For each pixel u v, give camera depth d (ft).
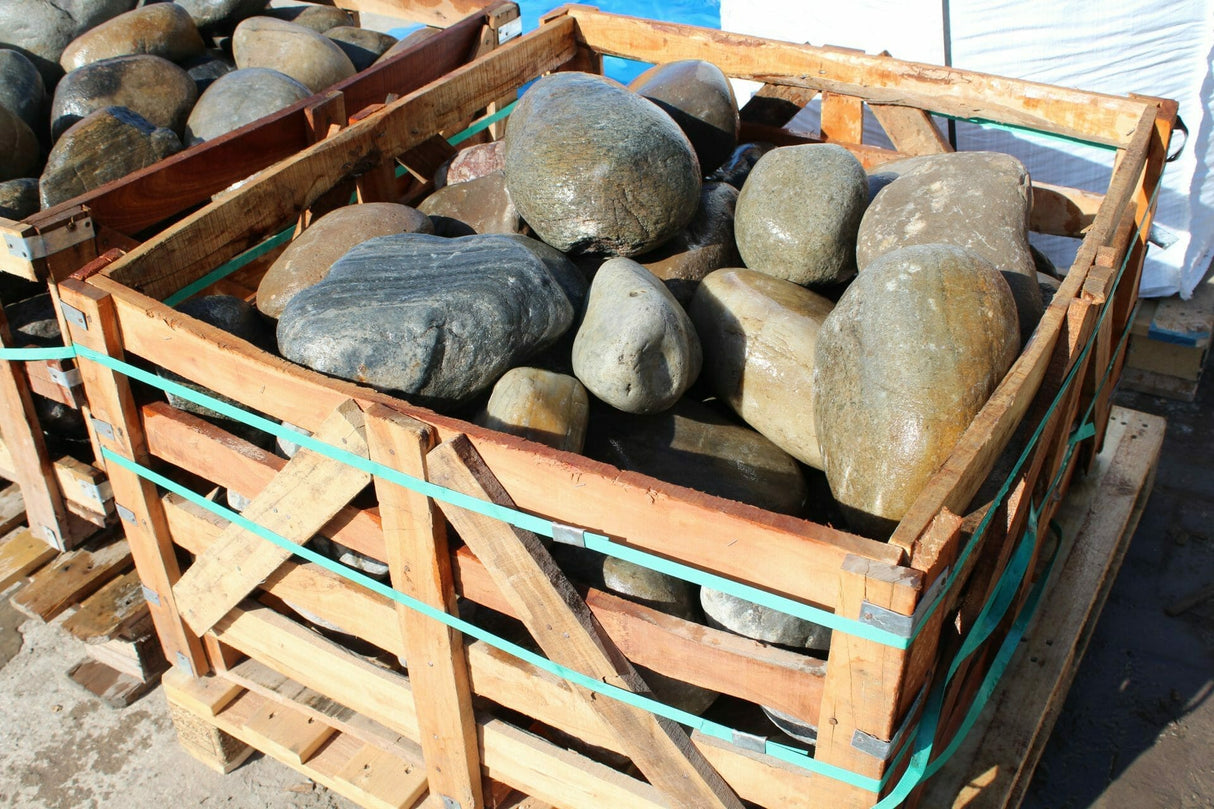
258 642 8.70
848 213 9.17
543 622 6.52
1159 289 15.39
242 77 13.73
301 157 10.05
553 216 9.02
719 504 5.51
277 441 8.46
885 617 5.08
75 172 11.03
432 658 7.24
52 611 10.18
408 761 8.50
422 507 6.48
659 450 8.07
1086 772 10.12
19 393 9.63
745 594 5.48
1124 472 11.42
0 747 10.39
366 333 7.34
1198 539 12.88
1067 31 14.29
